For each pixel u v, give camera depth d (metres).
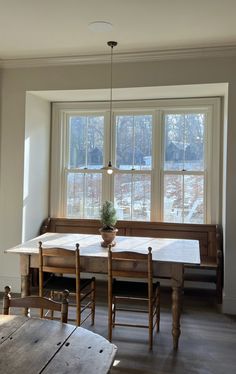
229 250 3.69
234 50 3.60
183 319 3.48
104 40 3.50
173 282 2.85
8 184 4.18
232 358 2.74
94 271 2.99
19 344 1.48
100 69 3.97
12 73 4.16
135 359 2.71
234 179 3.67
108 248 2.96
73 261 3.01
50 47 3.71
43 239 3.60
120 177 4.70
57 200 4.80
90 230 4.57
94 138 4.77
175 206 4.55
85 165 4.80
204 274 4.13
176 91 4.07
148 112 4.57
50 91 4.13
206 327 3.30
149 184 4.62
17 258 4.20
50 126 4.77
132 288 3.11
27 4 2.78
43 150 4.61
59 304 1.77
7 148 4.17
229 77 3.65
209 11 2.87
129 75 3.90
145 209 4.64
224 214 3.86
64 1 2.72
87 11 2.89
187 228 4.34
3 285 4.24
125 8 2.83
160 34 3.33
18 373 1.27
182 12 2.89
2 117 4.18
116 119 4.70
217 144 4.31
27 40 3.52
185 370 2.56
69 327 1.66
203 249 4.26
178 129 4.53
